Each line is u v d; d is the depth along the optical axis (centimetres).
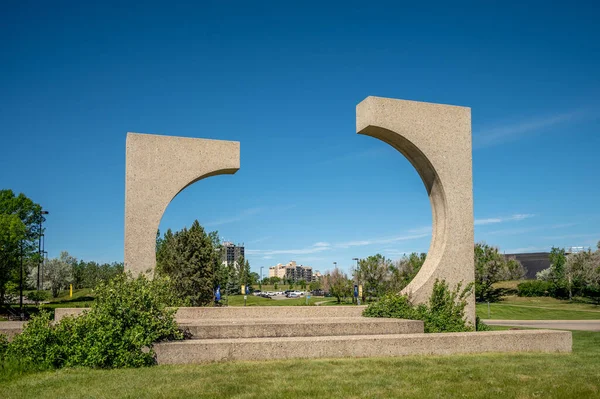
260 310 1538
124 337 925
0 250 3219
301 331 1150
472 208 1580
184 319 1428
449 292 1516
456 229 1555
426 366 917
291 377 817
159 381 789
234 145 1675
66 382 788
